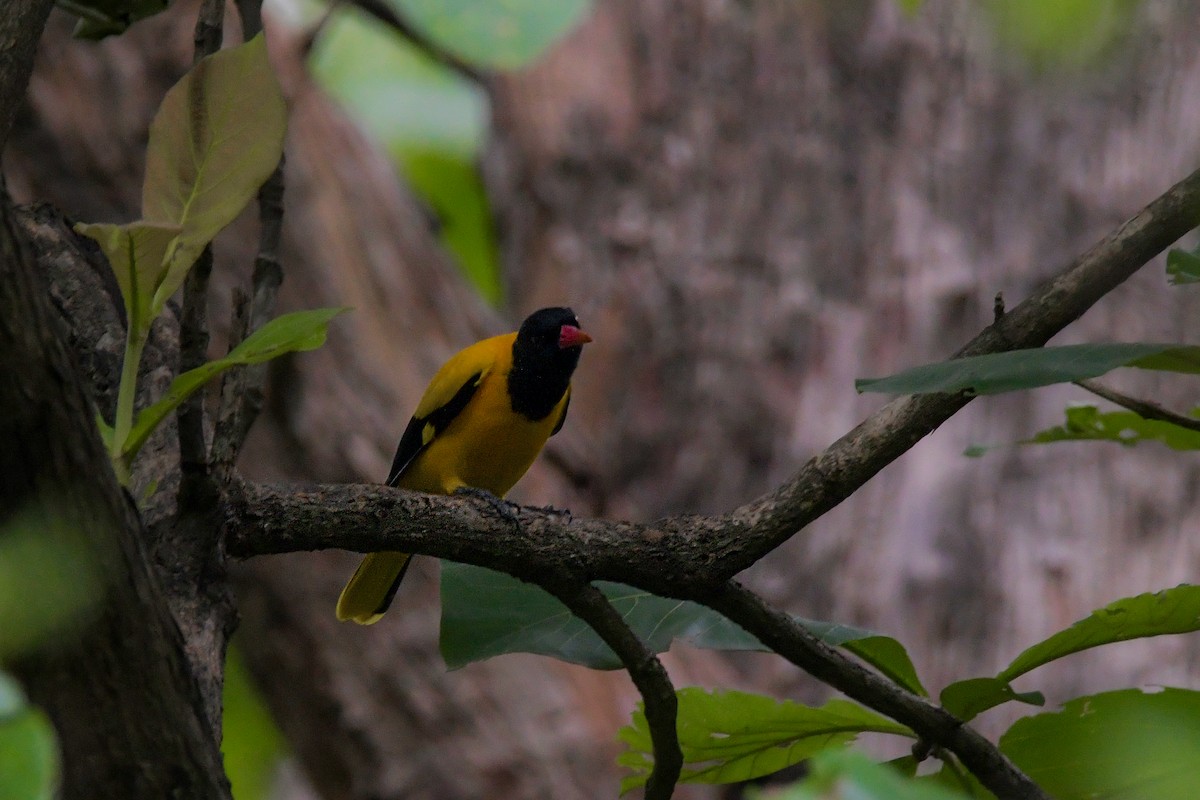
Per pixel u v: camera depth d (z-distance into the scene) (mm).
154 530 4609
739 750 5328
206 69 3689
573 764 12000
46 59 11859
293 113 13055
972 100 13438
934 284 13125
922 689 5141
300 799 17156
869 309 13305
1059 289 4379
